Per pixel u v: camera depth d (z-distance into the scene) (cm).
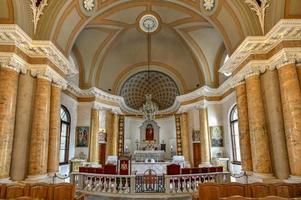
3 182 654
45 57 812
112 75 1747
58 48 883
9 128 694
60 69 923
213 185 576
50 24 807
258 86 791
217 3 898
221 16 923
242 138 852
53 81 879
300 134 655
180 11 1238
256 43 763
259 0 787
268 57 786
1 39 707
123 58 1742
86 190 864
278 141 723
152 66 1811
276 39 730
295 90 682
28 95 784
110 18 1288
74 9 896
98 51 1510
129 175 831
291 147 668
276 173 726
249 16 790
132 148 1950
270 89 764
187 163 1502
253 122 782
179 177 836
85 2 925
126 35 1518
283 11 704
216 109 1494
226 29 932
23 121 759
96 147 1462
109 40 1480
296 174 645
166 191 816
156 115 1981
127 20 1362
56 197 566
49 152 840
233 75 938
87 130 1478
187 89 1731
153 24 1415
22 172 740
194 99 1580
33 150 763
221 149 1435
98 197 804
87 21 1018
